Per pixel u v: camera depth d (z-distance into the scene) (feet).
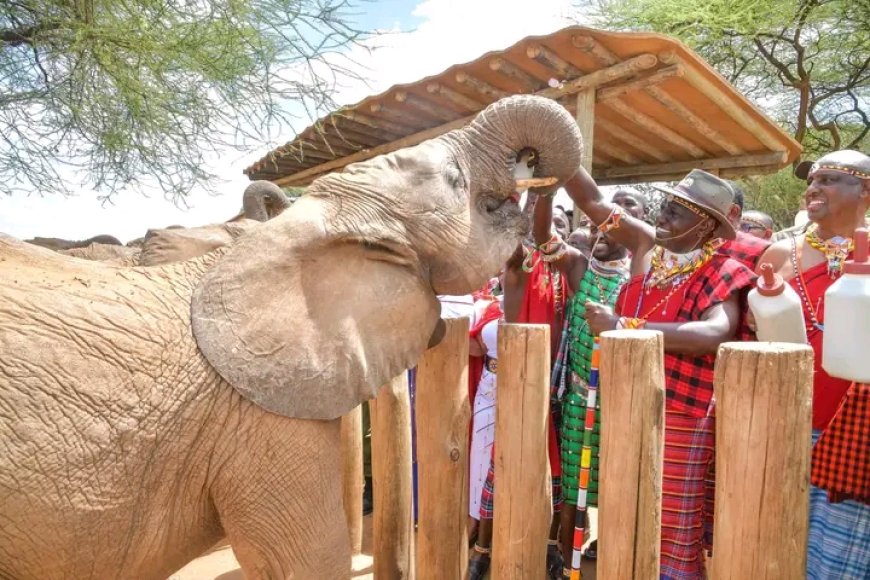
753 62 44.98
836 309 7.07
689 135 24.45
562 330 12.25
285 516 7.20
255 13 16.44
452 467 9.80
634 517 7.27
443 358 9.73
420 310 7.88
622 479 7.30
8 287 6.70
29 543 6.31
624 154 28.84
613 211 10.57
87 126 18.04
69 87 17.57
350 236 7.42
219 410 7.00
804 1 38.70
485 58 19.26
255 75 17.34
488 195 8.46
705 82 19.17
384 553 10.94
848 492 7.81
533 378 8.66
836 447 7.93
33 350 6.39
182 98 17.98
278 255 7.21
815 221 9.10
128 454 6.64
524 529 8.80
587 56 18.38
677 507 9.08
